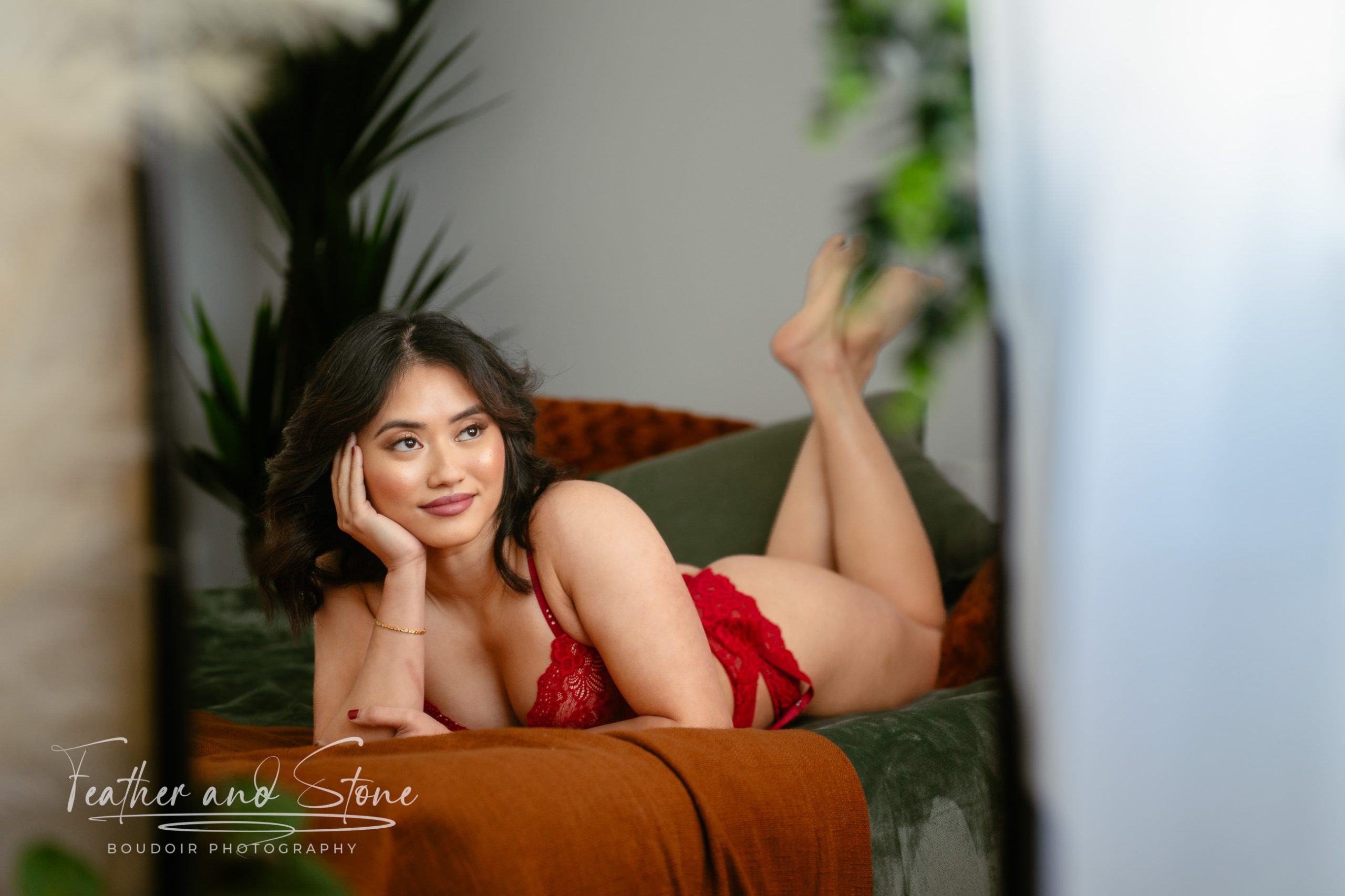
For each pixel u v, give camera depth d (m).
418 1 3.36
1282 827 0.84
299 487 1.29
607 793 0.94
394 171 4.08
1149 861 0.85
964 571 2.10
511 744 1.04
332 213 3.24
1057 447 0.83
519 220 3.81
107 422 0.33
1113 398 0.83
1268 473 0.83
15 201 0.31
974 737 1.30
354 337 1.21
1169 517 0.84
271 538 1.34
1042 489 0.83
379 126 3.53
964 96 0.67
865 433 1.96
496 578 1.31
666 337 3.50
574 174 3.68
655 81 3.47
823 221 3.14
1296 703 0.84
